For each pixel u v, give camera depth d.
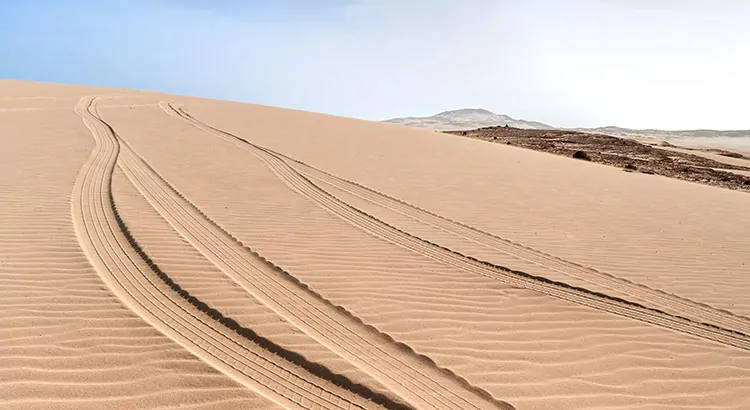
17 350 3.72
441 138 21.88
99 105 19.55
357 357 4.05
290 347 4.09
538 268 6.32
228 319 4.42
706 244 7.88
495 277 5.96
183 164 10.71
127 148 11.83
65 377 3.49
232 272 5.42
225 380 3.62
